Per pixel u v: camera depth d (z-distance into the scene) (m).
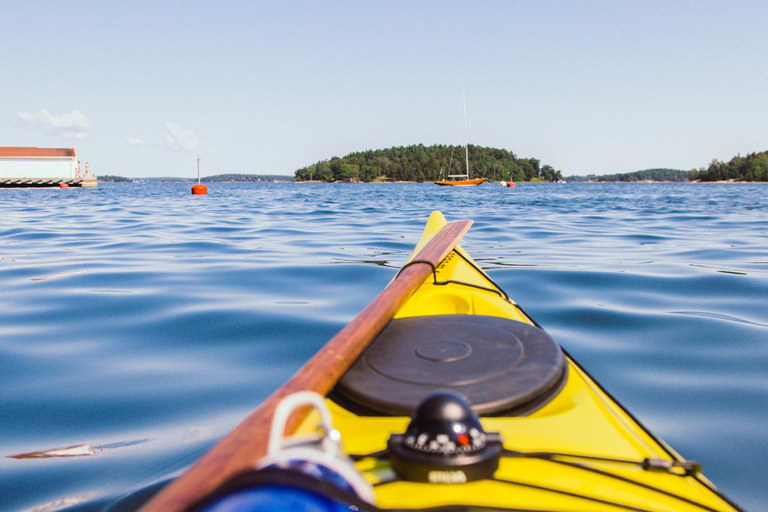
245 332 3.46
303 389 1.14
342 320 3.71
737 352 3.02
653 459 1.19
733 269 5.30
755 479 1.84
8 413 2.36
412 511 0.94
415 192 35.72
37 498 1.74
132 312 3.90
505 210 14.99
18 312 3.90
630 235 8.41
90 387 2.63
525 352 1.43
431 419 0.98
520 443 1.16
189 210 15.13
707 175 108.19
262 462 0.67
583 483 1.08
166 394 2.55
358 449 1.14
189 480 0.76
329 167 129.12
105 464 1.94
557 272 5.20
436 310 2.49
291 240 7.94
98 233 8.89
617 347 3.13
